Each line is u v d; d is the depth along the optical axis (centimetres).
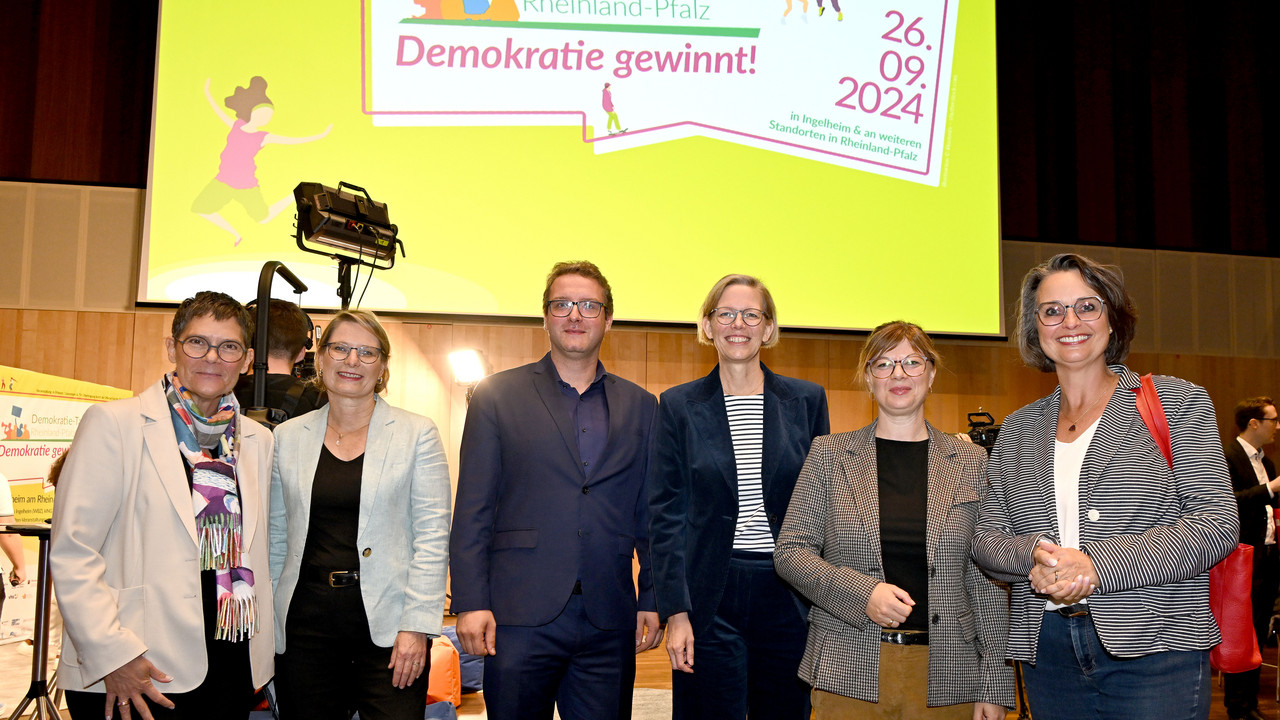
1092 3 668
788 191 545
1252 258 688
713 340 230
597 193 529
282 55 509
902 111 558
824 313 545
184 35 501
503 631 199
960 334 556
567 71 530
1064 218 653
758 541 212
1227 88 695
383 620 189
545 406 212
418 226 514
